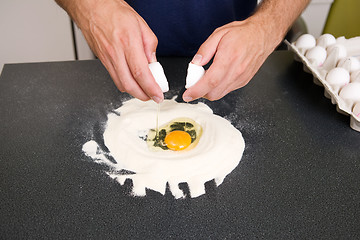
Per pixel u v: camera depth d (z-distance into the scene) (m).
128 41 0.44
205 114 0.56
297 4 0.61
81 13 0.50
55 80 0.66
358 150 0.52
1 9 1.08
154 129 0.54
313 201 0.43
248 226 0.40
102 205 0.42
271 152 0.51
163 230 0.39
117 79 0.50
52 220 0.40
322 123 0.57
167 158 0.49
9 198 0.42
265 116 0.58
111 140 0.52
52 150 0.50
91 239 0.38
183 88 0.64
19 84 0.64
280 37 0.56
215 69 0.45
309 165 0.49
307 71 0.70
